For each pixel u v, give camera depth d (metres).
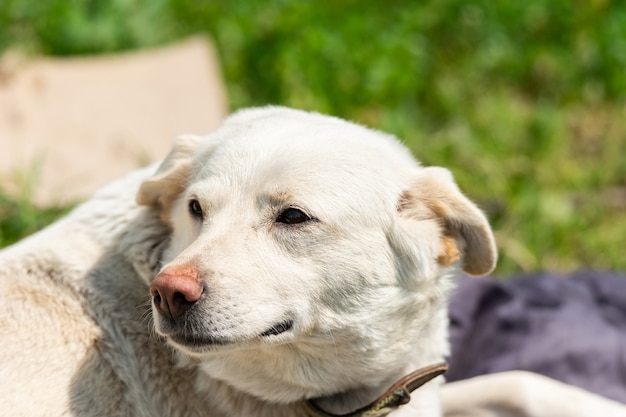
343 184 4.11
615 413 4.84
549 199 8.05
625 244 8.06
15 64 7.93
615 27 9.69
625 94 9.52
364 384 4.36
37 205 6.60
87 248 4.49
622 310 6.26
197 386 4.36
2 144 7.14
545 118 9.00
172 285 3.76
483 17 9.70
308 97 8.38
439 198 4.31
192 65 8.25
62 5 8.62
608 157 8.98
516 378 4.99
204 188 4.15
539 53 9.64
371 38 8.97
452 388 5.11
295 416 4.40
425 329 4.42
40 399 4.05
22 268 4.41
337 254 4.08
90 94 7.82
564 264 7.74
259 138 4.25
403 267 4.25
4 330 4.19
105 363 4.25
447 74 9.30
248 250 3.97
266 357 4.18
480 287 6.25
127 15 8.76
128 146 7.47
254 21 9.01
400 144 4.66
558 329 5.86
